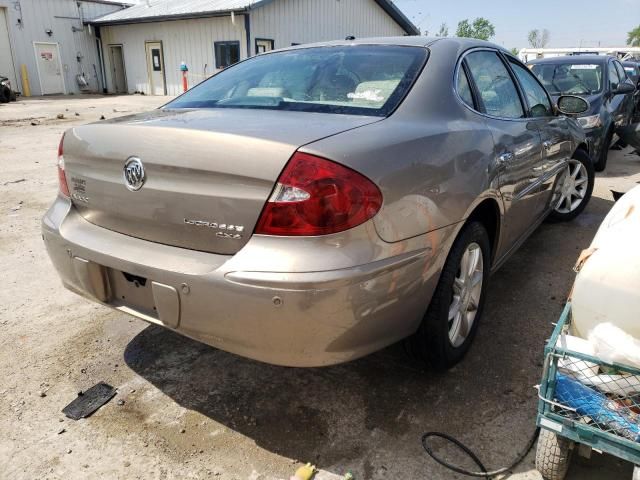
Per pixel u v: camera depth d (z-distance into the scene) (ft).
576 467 6.86
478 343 9.73
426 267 7.18
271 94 8.69
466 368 8.98
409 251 6.79
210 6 64.49
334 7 70.38
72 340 9.85
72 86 77.61
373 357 9.26
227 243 6.32
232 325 6.31
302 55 9.91
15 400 8.16
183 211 6.56
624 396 5.79
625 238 6.09
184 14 62.90
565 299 11.54
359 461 7.01
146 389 8.47
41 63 74.13
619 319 5.88
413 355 8.46
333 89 8.47
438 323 7.91
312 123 6.98
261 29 61.82
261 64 10.05
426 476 6.77
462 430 7.55
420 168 7.04
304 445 7.29
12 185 21.49
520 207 10.59
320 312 6.00
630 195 7.03
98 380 8.68
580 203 16.76
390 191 6.49
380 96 8.10
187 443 7.33
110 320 10.61
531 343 9.75
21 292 11.80
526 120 11.09
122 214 7.25
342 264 5.98
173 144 6.52
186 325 6.70
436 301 7.82
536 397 8.23
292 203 5.91
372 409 7.99
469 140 8.27
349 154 6.21
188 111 8.45
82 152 7.60
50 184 21.71
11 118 45.62
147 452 7.16
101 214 7.59
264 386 8.55
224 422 7.73
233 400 8.21
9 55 71.26
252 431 7.55
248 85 9.29
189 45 67.56
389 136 6.92
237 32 61.46
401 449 7.20
